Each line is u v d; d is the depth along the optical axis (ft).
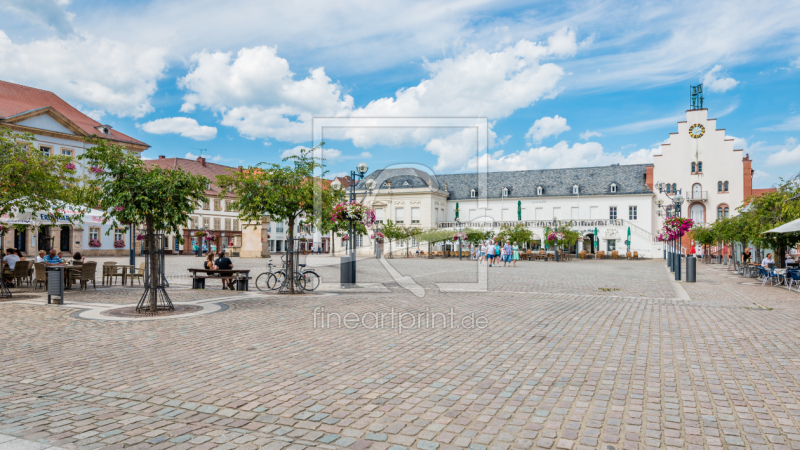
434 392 17.13
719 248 147.64
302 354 22.57
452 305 39.65
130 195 32.73
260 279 63.36
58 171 49.73
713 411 15.19
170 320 31.65
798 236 63.31
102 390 17.26
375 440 13.06
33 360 21.38
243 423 14.24
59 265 49.75
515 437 13.26
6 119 124.88
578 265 116.26
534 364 20.89
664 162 191.42
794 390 17.28
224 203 215.72
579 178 209.67
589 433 13.51
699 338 26.37
